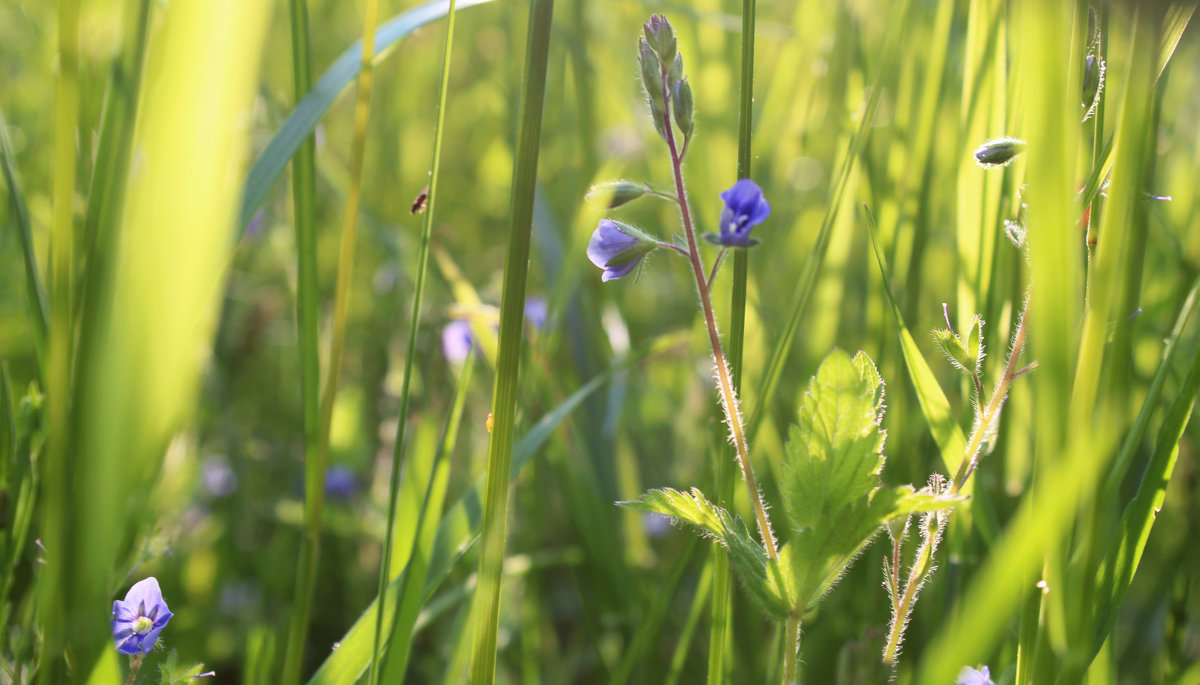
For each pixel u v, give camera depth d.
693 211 0.49
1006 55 0.34
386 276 0.61
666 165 0.55
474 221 0.74
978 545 0.36
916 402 0.38
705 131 0.50
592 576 0.41
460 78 0.82
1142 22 0.27
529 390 0.40
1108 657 0.31
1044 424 0.27
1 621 0.33
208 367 0.53
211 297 0.26
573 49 0.49
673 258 0.62
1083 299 0.30
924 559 0.31
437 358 0.48
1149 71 0.27
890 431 0.38
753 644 0.39
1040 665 0.29
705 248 0.45
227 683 0.45
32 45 0.70
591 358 0.46
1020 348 0.30
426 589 0.33
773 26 0.50
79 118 0.33
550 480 0.51
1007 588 0.25
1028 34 0.25
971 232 0.35
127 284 0.20
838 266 0.41
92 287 0.27
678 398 0.55
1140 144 0.29
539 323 0.46
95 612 0.27
